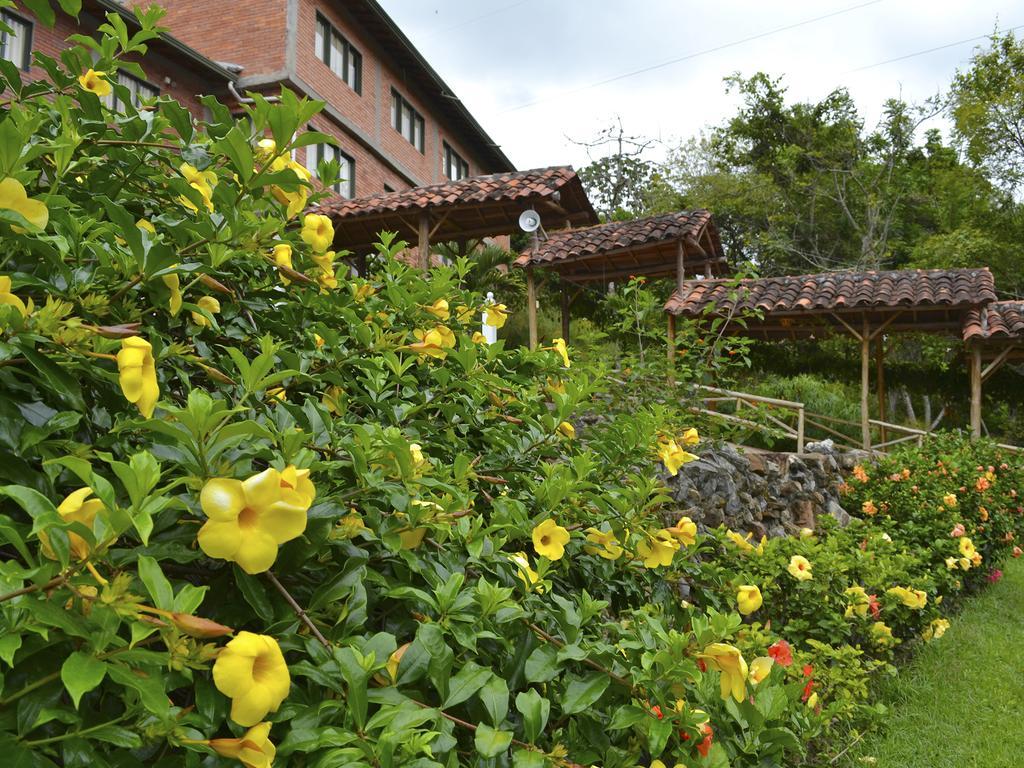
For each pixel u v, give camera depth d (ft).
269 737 2.98
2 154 2.92
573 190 37.19
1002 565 22.52
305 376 4.27
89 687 2.05
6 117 3.36
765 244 84.02
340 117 45.42
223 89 38.93
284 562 3.21
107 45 5.24
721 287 31.89
